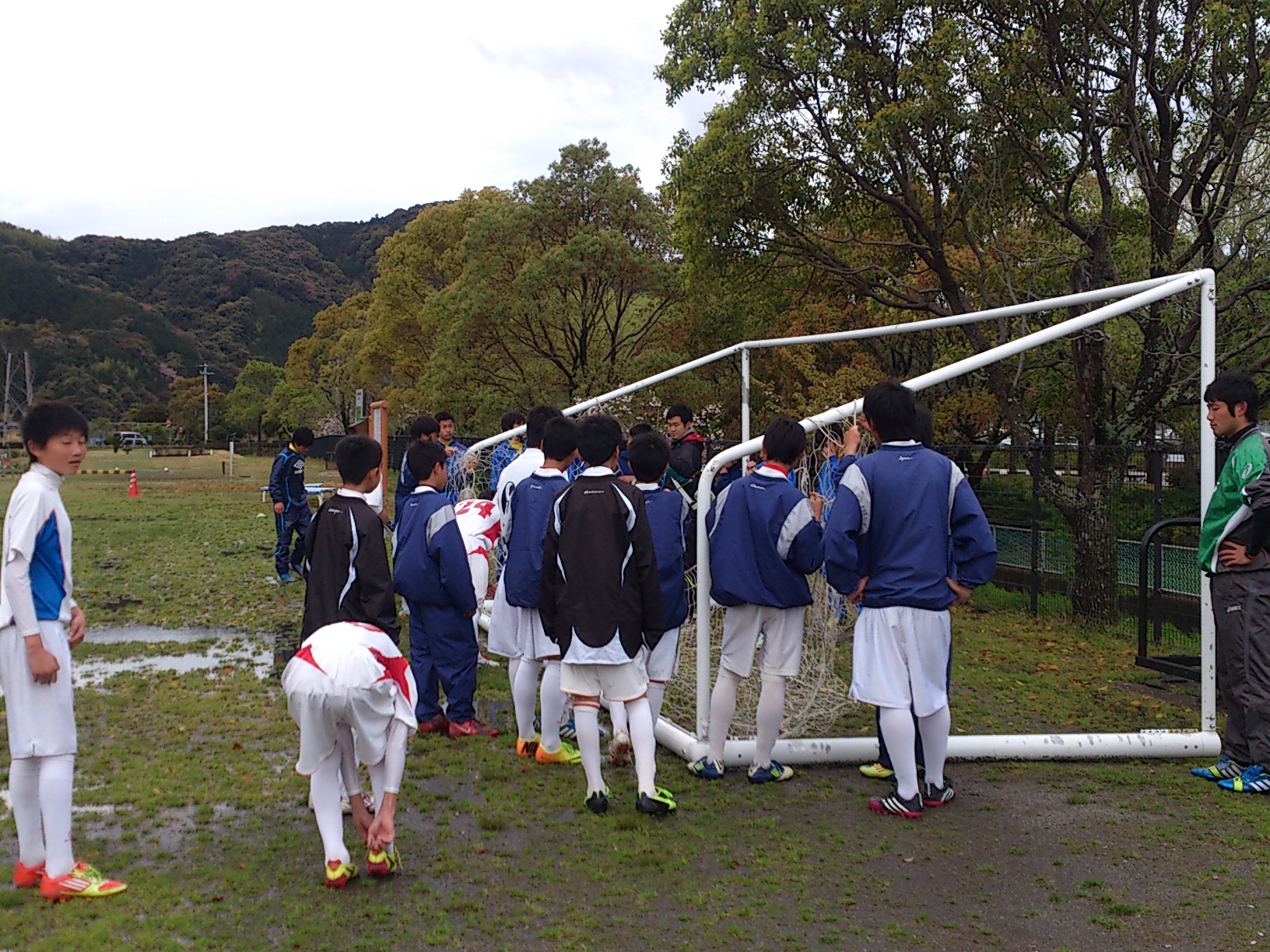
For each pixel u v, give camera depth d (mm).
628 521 4203
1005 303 11117
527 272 22000
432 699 5453
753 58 11164
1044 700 6242
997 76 9484
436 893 3453
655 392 19656
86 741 5219
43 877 3445
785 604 4492
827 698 5555
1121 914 3295
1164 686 6586
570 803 4375
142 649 7555
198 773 4660
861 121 10961
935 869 3670
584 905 3371
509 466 5844
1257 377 9914
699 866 3715
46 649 3328
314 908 3322
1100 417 9469
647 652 4367
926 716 4219
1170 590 8281
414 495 5371
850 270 12367
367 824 3664
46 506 3350
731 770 4902
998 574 10008
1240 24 8180
